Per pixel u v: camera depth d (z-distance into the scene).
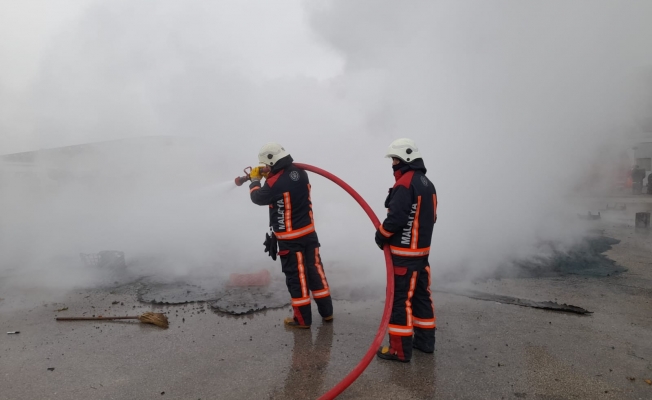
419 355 2.70
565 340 2.88
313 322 3.23
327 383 2.37
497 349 2.76
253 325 3.17
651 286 3.94
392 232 2.56
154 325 3.18
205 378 2.44
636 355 2.66
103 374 2.51
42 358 2.72
